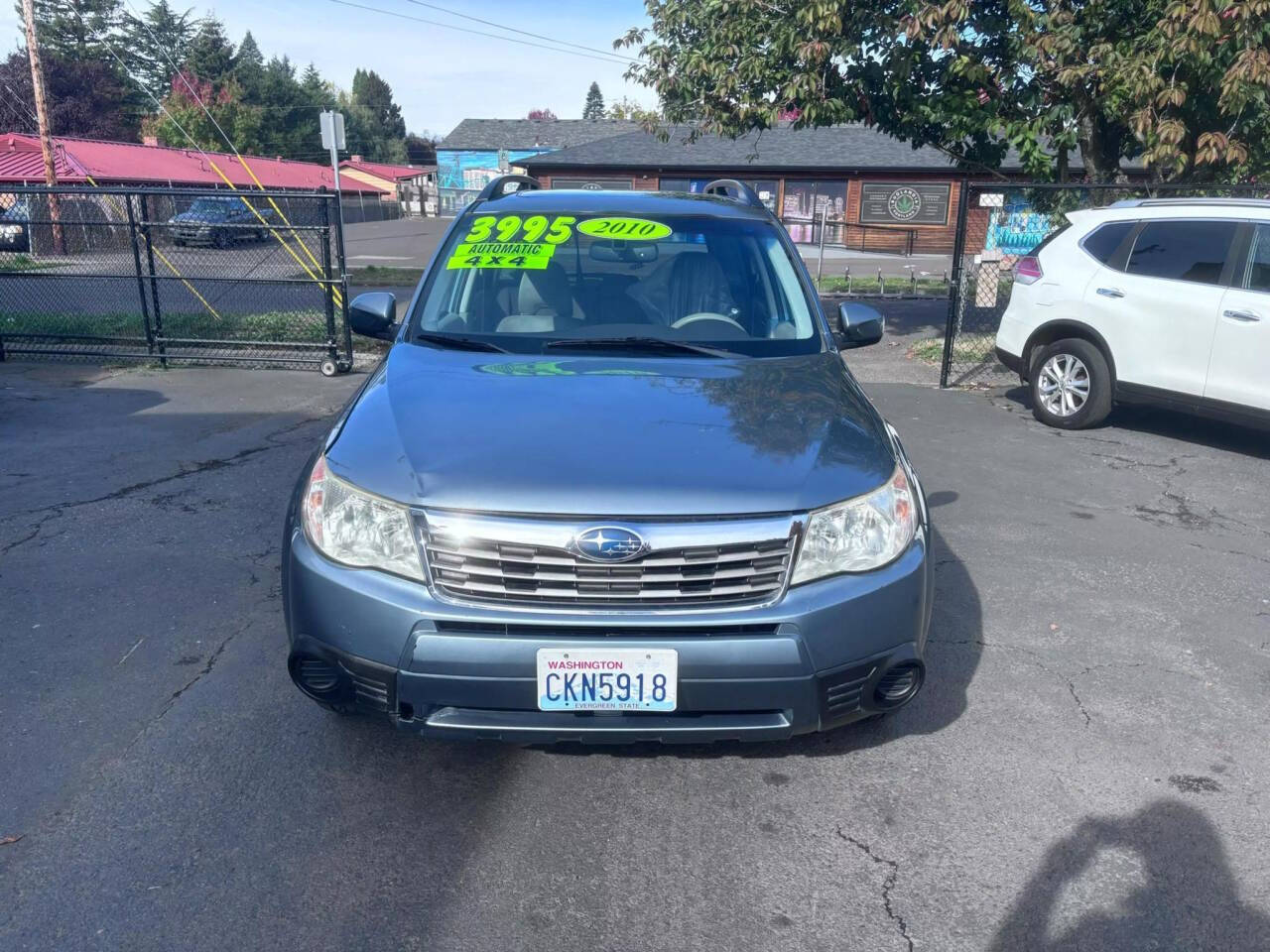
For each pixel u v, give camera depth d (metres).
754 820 3.17
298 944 2.61
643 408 3.33
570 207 4.75
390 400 3.43
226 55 76.88
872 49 11.90
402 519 2.91
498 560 2.84
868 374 11.40
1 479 6.68
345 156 80.94
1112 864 2.98
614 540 2.80
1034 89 11.40
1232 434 8.59
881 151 34.12
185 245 12.30
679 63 13.32
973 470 7.34
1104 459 7.71
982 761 3.52
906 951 2.63
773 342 4.11
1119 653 4.41
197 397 9.55
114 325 12.37
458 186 62.34
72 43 70.69
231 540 5.58
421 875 2.89
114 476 6.79
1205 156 10.19
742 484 2.94
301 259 14.55
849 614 2.94
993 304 14.94
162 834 3.03
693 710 2.89
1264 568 5.49
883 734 3.69
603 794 3.29
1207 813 3.23
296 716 3.73
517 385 3.51
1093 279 8.45
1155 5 10.13
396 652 2.87
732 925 2.71
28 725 3.63
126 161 38.38
